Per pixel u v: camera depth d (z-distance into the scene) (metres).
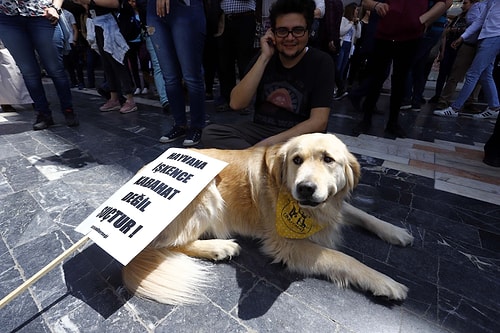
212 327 1.20
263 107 2.27
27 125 3.95
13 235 1.73
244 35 4.45
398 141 3.62
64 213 1.95
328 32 4.91
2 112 4.63
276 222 1.55
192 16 2.76
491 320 1.24
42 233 1.75
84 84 7.72
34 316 1.24
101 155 2.95
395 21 3.19
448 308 1.30
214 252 1.60
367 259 1.61
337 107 5.55
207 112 4.85
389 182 2.52
